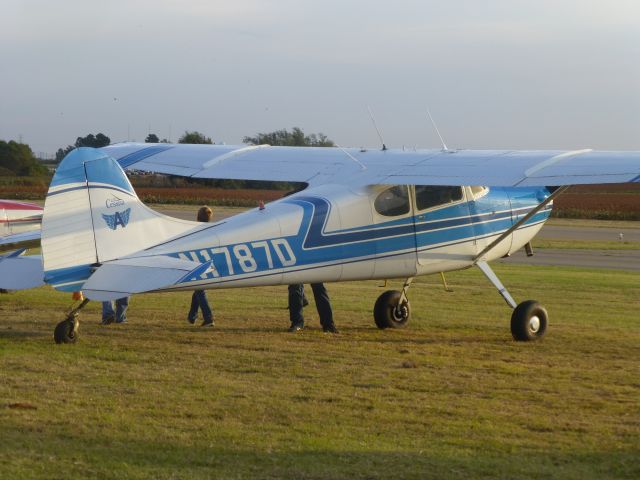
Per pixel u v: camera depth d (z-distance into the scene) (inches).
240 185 4852.4
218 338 661.9
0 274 637.3
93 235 590.9
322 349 625.9
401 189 708.7
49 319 735.7
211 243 624.7
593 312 867.4
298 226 658.2
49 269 577.9
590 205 3452.3
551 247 1755.7
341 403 459.5
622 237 2049.7
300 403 457.7
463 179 626.8
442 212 731.4
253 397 467.2
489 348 653.3
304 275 666.8
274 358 583.5
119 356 574.9
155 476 336.2
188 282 616.7
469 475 345.7
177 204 3587.6
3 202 1128.2
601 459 370.6
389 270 711.7
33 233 946.7
